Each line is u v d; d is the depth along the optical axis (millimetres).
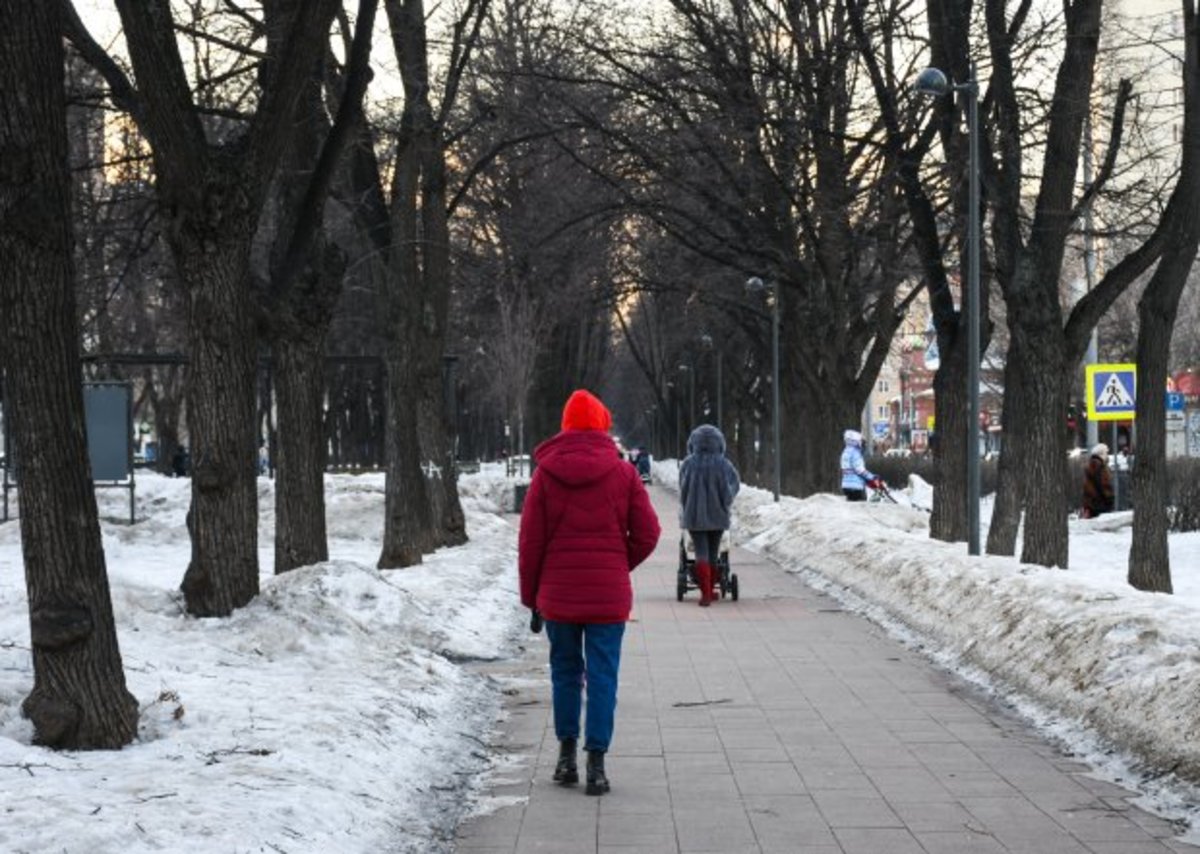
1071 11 18016
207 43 18609
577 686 8523
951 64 21438
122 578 13117
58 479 7980
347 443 45688
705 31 30469
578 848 7074
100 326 43406
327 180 14250
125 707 8219
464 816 7777
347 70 14039
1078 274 42906
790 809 7848
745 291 45375
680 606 18875
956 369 24203
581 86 32406
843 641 15156
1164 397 17078
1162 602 11445
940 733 10016
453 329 60531
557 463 8320
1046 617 12164
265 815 6641
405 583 18344
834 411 36500
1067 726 9945
